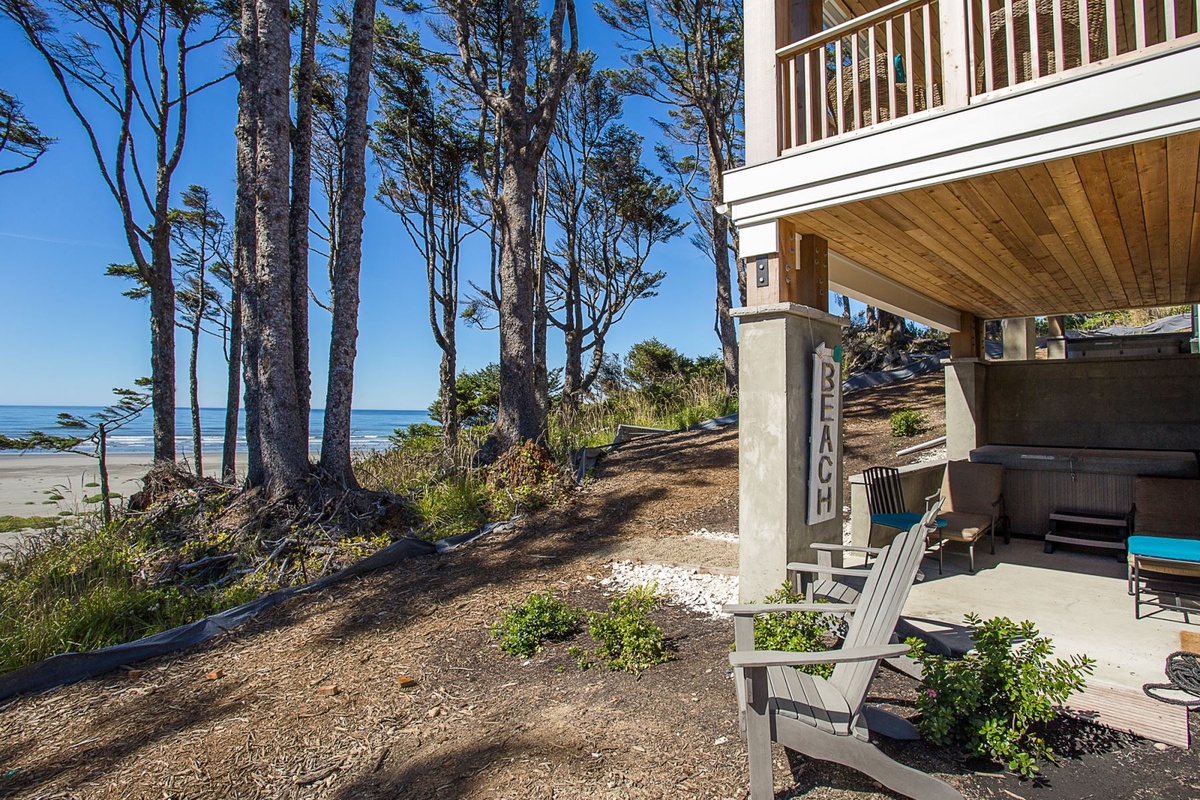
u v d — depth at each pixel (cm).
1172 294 607
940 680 245
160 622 527
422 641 429
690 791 235
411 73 1360
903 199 340
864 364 1573
